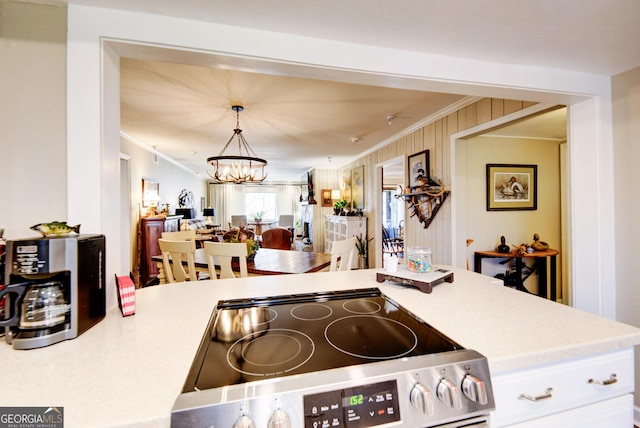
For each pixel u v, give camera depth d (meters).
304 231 8.82
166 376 0.62
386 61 1.44
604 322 0.90
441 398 0.63
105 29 1.08
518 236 3.55
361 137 4.23
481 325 0.88
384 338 0.81
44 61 1.04
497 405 0.73
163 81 2.31
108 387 0.58
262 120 3.38
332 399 0.58
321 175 7.34
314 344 0.77
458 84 1.58
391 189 9.64
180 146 4.93
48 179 1.03
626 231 1.73
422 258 1.36
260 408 0.55
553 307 1.03
